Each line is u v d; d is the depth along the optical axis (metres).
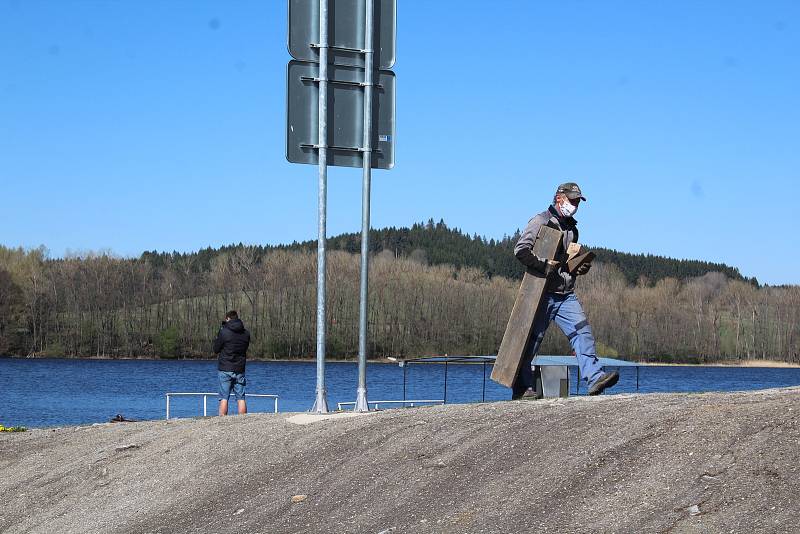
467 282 133.00
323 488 8.41
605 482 6.74
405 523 7.10
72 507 10.06
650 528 5.92
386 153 12.15
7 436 14.61
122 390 76.31
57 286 127.62
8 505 10.64
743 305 124.44
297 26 11.95
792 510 5.64
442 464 7.97
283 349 123.56
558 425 8.07
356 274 130.38
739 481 6.16
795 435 6.52
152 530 8.66
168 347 125.94
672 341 118.44
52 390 76.19
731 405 7.54
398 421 9.63
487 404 9.73
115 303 129.00
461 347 124.38
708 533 5.66
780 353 117.25
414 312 125.94
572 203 10.35
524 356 10.38
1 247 129.75
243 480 9.30
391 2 12.23
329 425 10.34
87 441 12.82
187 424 12.64
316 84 12.03
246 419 12.26
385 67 12.17
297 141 11.95
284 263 134.62
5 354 124.00
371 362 124.38
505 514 6.70
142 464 10.84
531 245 10.29
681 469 6.56
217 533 8.12
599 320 119.25
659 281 136.62
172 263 142.38
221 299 131.75
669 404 8.11
